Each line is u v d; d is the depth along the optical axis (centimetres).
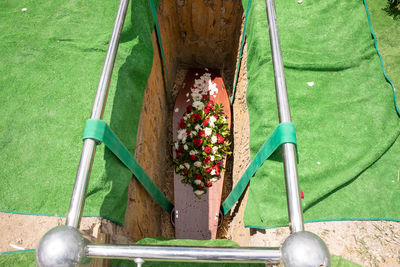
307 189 188
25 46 226
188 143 340
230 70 390
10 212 172
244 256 85
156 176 297
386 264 161
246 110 288
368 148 197
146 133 254
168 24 336
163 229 315
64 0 253
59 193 178
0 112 201
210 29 371
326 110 214
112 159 183
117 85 205
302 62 230
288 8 256
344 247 168
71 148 191
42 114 201
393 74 250
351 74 227
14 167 185
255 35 244
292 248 81
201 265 161
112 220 177
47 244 83
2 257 158
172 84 394
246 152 267
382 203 180
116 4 250
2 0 252
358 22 245
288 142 119
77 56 222
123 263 160
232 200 274
